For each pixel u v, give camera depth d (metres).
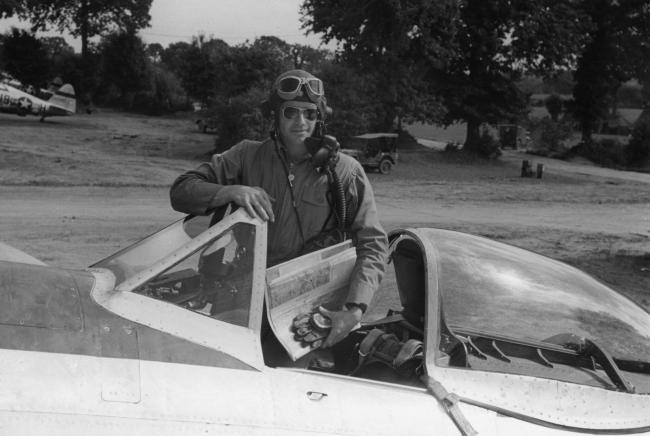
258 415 2.42
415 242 3.35
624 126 74.31
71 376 2.21
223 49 45.22
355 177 3.20
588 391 3.13
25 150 29.03
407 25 36.00
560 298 3.48
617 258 14.45
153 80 68.44
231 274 2.75
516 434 2.88
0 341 2.20
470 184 31.19
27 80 60.00
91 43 67.88
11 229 13.63
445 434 2.72
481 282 3.33
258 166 3.17
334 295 3.13
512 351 3.23
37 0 63.25
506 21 40.28
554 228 19.48
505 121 43.16
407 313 3.50
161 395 2.30
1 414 2.06
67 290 2.47
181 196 2.98
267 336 2.95
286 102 3.10
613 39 48.97
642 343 3.53
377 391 2.76
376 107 37.88
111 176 23.50
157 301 2.56
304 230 3.16
